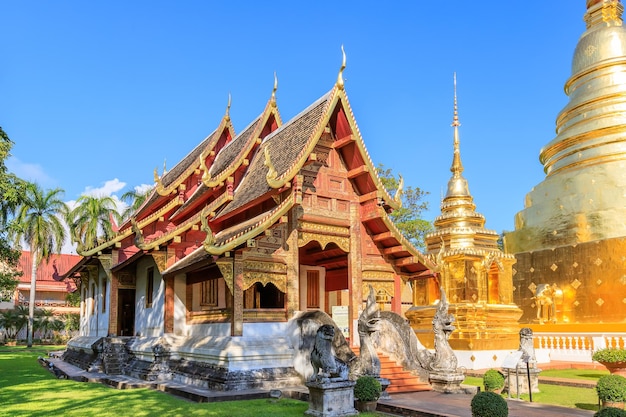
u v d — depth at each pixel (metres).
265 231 16.95
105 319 25.94
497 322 23.05
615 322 24.66
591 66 30.19
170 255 21.20
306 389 15.80
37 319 58.34
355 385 13.20
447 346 16.27
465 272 23.39
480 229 25.77
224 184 22.97
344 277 22.98
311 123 19.44
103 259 25.05
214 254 16.20
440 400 14.12
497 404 10.23
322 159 19.25
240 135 27.23
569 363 23.22
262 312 17.28
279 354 16.89
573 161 28.86
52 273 67.88
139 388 17.94
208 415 12.41
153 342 20.67
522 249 29.64
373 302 14.97
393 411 12.90
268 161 17.41
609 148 27.67
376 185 19.33
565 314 26.62
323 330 13.09
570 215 27.55
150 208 28.69
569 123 30.16
